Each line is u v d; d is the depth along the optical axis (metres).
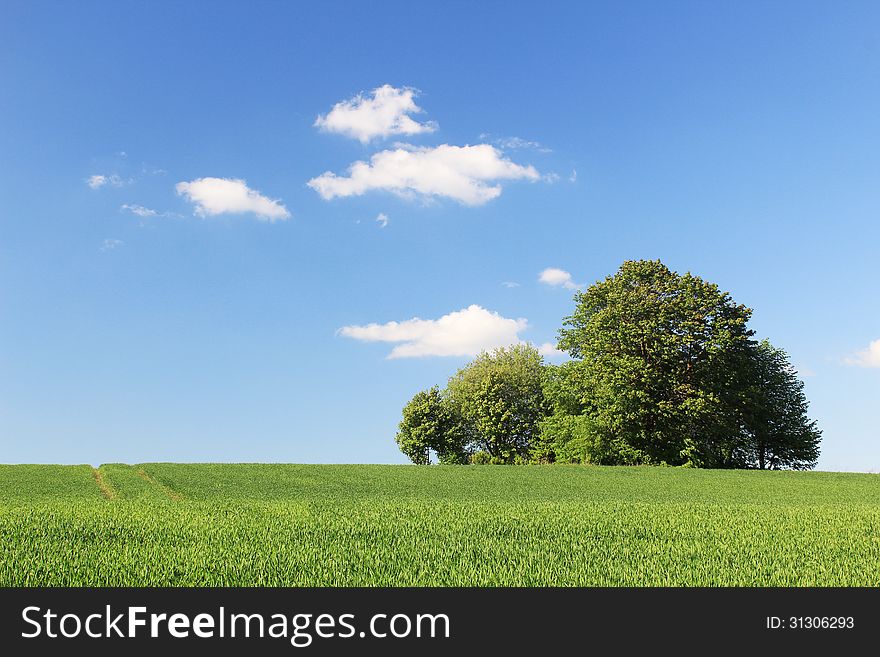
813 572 10.30
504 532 13.23
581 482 35.03
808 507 19.66
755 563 10.78
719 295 46.22
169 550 11.04
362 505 18.14
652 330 45.69
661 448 45.84
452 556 10.91
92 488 29.88
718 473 39.47
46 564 10.02
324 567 10.05
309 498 26.69
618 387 45.50
